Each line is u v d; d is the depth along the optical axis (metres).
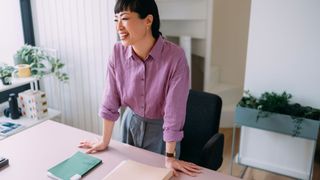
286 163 2.33
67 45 2.60
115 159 1.27
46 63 2.45
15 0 2.54
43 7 2.60
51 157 1.28
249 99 2.25
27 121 2.25
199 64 3.62
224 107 3.31
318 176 2.36
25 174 1.16
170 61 1.20
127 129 1.47
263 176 2.44
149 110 1.35
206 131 1.64
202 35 3.26
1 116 2.33
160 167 1.21
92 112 2.70
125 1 1.07
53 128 1.57
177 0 3.15
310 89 2.18
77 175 1.13
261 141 2.38
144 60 1.23
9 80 2.16
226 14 3.54
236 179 1.15
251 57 2.33
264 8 2.18
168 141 1.21
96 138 1.45
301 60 2.16
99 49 2.47
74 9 2.46
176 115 1.19
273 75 2.29
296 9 2.08
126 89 1.33
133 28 1.10
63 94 2.79
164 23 3.38
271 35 2.21
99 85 2.57
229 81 3.78
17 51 2.46
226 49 3.68
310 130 1.96
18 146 1.37
